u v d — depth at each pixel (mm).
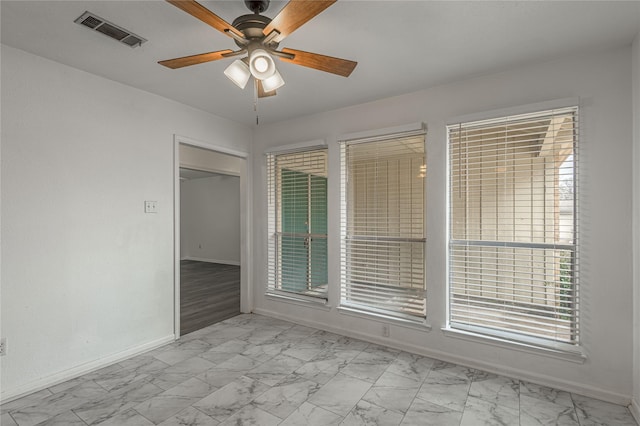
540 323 2441
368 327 3268
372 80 2754
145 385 2428
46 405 2164
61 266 2475
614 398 2188
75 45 2211
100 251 2701
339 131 3453
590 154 2283
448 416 2061
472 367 2697
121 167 2844
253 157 4207
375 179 3287
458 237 2865
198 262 9008
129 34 2072
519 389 2365
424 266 3016
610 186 2219
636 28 1982
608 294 2223
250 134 4176
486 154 2781
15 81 2254
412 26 1974
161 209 3156
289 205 3998
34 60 2336
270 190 4117
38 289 2354
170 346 3146
